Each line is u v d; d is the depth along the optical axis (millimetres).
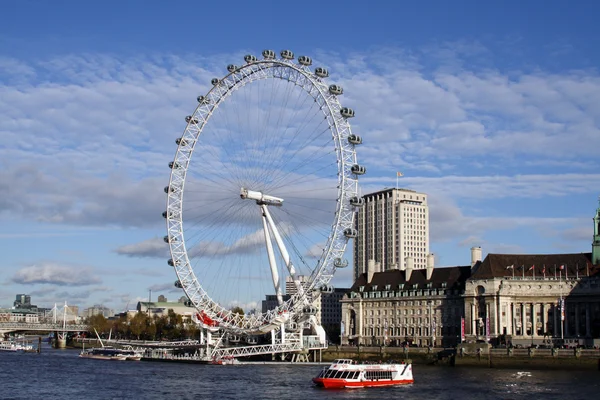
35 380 169875
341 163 197750
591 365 197875
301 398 134625
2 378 175125
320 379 153125
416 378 174125
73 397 138250
